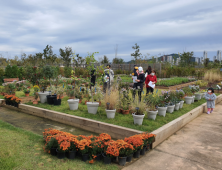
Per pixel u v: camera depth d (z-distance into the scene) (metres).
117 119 5.37
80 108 6.63
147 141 3.63
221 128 5.28
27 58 26.72
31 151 3.54
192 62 28.03
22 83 12.52
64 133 3.67
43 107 6.88
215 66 24.69
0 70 15.44
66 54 26.06
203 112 7.30
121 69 25.59
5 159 3.13
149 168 3.08
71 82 13.45
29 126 5.38
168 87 13.52
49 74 8.22
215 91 12.09
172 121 5.05
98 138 3.50
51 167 2.98
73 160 3.27
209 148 3.90
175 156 3.53
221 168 3.08
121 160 3.16
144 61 26.89
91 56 6.07
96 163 3.20
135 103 5.34
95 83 8.80
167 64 25.48
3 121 5.65
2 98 8.78
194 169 3.04
